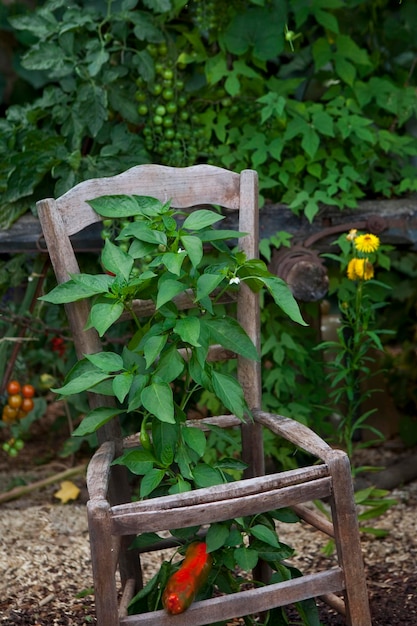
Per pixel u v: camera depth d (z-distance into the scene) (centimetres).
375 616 269
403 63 391
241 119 360
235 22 351
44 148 327
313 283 324
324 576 218
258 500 210
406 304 439
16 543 326
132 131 361
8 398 352
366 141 359
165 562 230
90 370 228
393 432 416
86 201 238
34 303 350
